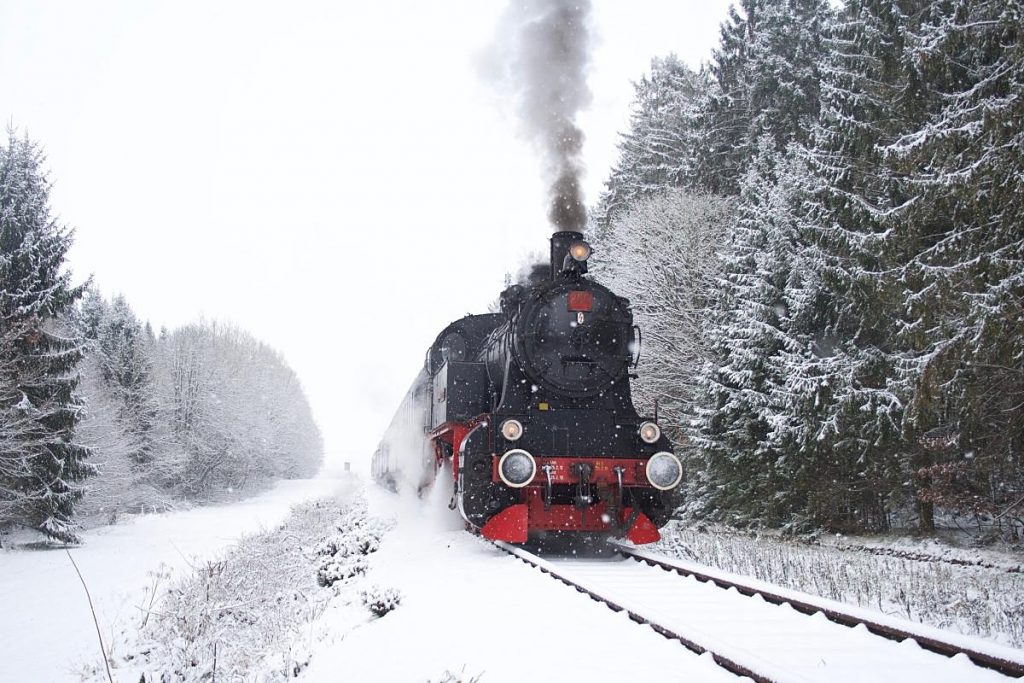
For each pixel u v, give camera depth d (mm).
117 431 27656
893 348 14125
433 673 5367
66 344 20219
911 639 5465
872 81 15203
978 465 11203
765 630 6016
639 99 34406
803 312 15344
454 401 12617
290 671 6848
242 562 13047
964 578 10242
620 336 11703
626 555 10664
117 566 16328
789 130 23828
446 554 10758
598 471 10867
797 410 14328
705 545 12680
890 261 12430
